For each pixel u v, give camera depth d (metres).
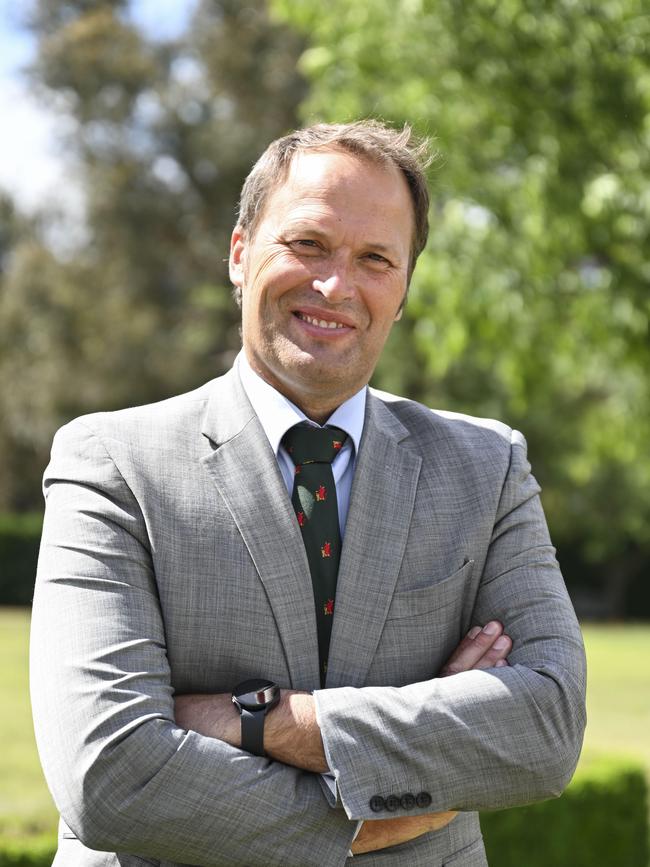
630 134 6.66
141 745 1.73
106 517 1.89
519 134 6.92
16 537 21.38
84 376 22.22
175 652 1.87
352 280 1.97
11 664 11.48
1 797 5.80
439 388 19.27
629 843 4.85
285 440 2.02
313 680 1.89
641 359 7.34
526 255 6.93
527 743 1.84
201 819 1.72
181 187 22.84
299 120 21.52
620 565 26.69
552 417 20.89
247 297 2.07
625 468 22.70
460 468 2.10
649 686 11.33
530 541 2.09
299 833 1.75
